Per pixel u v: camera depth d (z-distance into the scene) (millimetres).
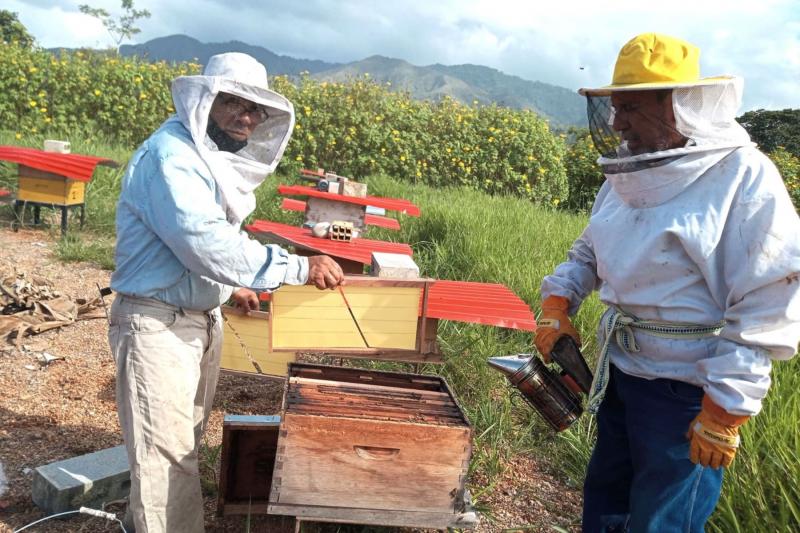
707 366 2002
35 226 7902
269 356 3947
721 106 1997
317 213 6363
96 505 3043
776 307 1928
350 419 2471
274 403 4332
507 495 3479
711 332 2123
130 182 2412
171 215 2295
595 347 5035
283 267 2537
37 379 4238
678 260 2100
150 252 2434
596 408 2348
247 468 3014
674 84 1945
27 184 7465
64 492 2943
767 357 1975
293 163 13820
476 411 4094
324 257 2689
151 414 2439
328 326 3104
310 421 2457
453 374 4598
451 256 6984
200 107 2346
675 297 2133
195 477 2594
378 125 14273
